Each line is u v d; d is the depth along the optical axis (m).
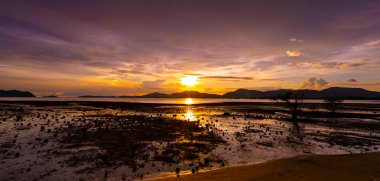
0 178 12.46
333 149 20.14
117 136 23.47
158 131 27.25
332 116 51.75
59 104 94.00
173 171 13.95
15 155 16.19
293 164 13.73
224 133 27.00
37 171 13.48
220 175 12.12
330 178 11.02
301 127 33.44
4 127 27.84
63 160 15.41
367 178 10.98
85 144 19.72
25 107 70.75
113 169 14.01
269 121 40.81
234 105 110.69
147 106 91.19
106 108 72.94
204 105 108.62
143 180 11.91
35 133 24.12
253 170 12.82
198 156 17.14
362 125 36.62
